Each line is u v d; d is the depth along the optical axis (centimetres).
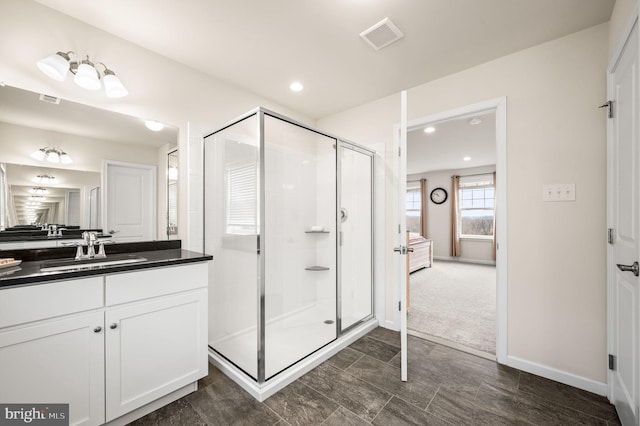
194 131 222
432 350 225
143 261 153
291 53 201
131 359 139
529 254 191
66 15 161
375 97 275
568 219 178
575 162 176
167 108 207
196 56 205
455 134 405
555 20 165
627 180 134
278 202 239
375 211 280
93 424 128
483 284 452
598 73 169
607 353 163
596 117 170
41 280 115
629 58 130
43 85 158
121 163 189
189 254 186
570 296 177
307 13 161
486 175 656
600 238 168
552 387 174
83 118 174
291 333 245
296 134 242
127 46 187
